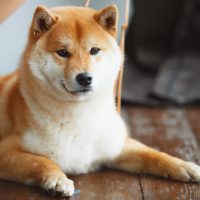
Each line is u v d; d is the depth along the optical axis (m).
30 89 3.13
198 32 5.97
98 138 3.20
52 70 3.00
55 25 3.05
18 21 5.77
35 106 3.11
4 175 3.07
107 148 3.25
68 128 3.11
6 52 5.60
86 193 3.06
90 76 2.95
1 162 3.07
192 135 4.15
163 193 3.08
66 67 2.98
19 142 3.13
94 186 3.15
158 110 4.76
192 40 6.00
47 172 2.97
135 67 5.90
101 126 3.18
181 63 5.68
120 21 6.13
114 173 3.33
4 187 3.07
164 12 6.07
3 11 3.22
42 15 3.04
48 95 3.06
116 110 3.52
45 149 3.11
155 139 4.05
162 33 6.12
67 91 3.01
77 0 5.78
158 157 3.28
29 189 3.05
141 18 6.06
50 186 2.94
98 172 3.34
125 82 5.38
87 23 3.08
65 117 3.09
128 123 4.41
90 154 3.22
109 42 3.12
